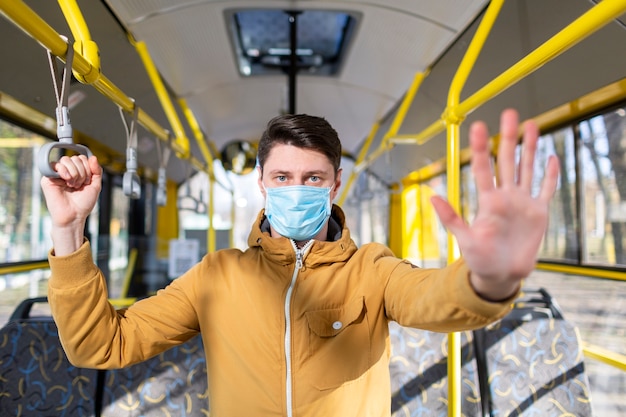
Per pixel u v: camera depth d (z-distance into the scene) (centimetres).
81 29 137
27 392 215
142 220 641
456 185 178
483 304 69
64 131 102
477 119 324
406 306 89
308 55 436
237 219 707
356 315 97
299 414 93
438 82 334
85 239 90
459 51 283
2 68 223
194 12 287
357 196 492
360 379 96
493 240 61
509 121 60
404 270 98
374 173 679
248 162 640
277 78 450
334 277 102
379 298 101
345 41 379
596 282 260
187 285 108
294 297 99
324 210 104
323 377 94
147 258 643
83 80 130
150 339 100
